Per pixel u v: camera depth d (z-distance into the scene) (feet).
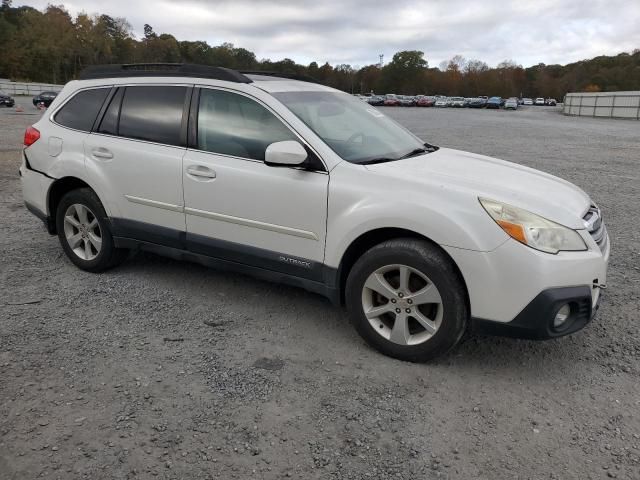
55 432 8.85
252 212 12.67
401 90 446.60
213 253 13.66
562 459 8.50
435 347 10.87
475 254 10.18
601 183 33.55
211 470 8.13
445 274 10.48
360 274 11.42
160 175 13.97
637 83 397.39
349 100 15.37
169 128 14.10
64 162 15.66
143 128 14.56
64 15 382.83
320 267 12.02
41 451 8.40
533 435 9.09
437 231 10.42
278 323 13.07
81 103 15.98
